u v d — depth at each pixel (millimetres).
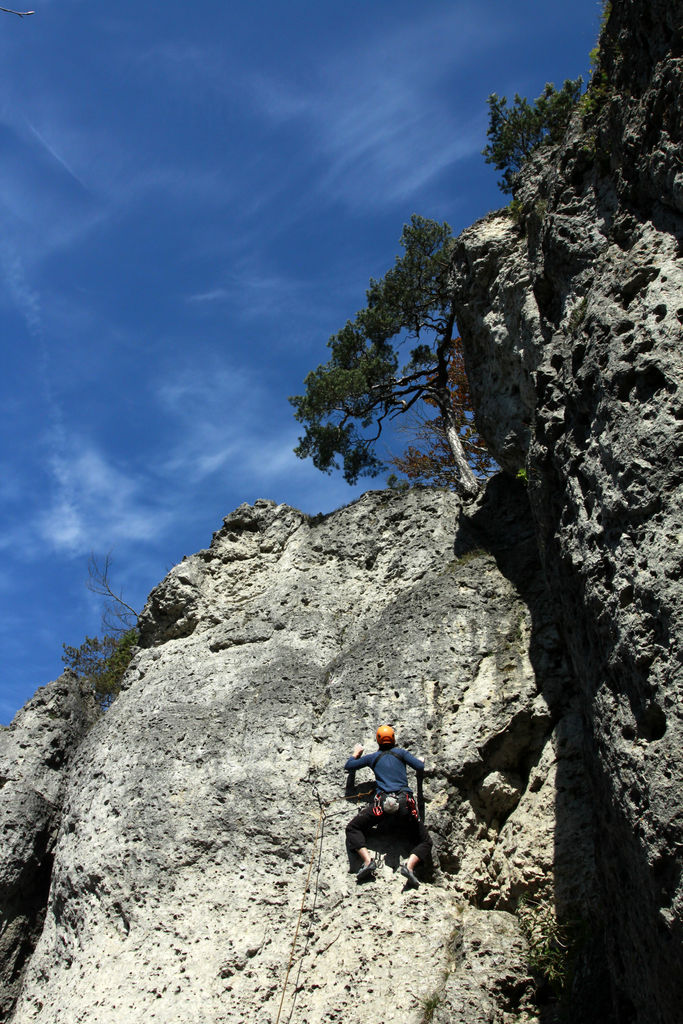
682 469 6645
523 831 8477
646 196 8312
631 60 8719
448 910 8117
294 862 8711
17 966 10352
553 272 9609
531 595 10195
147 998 8094
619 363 7391
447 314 19172
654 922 6145
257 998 7801
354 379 18500
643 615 6512
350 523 12664
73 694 12969
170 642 12219
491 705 9242
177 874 9055
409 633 10305
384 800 8422
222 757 9859
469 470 17281
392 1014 7387
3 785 11742
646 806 6191
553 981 7516
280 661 10805
